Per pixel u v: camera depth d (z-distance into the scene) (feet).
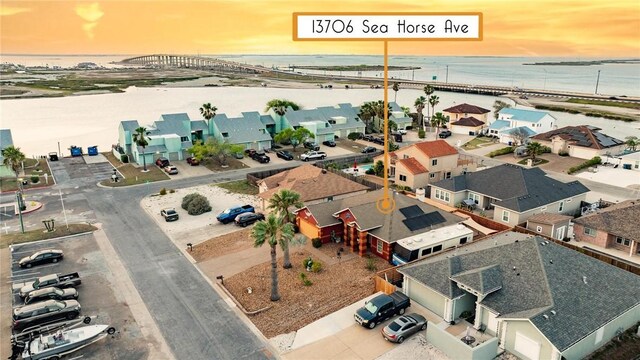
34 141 345.51
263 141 299.38
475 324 101.50
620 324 99.30
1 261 140.15
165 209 183.52
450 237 138.21
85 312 110.93
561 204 176.35
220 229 165.68
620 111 517.96
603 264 110.42
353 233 144.05
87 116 486.79
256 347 97.14
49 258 137.80
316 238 150.00
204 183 225.97
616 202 191.72
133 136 256.11
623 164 249.96
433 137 345.92
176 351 96.12
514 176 183.11
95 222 173.27
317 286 122.72
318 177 186.19
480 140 336.49
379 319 103.76
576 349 88.99
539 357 88.63
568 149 281.95
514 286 101.30
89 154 286.66
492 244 130.62
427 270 112.06
